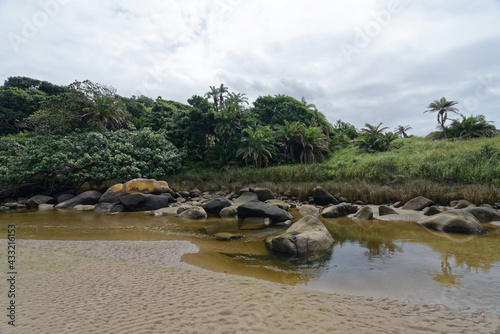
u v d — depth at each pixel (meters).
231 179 23.06
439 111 29.77
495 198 10.48
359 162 23.28
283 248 5.98
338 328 2.70
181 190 19.73
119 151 20.06
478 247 5.86
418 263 4.97
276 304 3.29
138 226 9.12
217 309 3.07
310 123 40.09
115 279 4.09
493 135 26.97
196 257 5.62
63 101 23.98
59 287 3.70
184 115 31.44
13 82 43.53
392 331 2.67
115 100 25.72
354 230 7.88
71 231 8.33
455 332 2.67
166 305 3.15
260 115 41.16
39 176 18.02
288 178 21.55
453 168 15.47
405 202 12.41
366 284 4.12
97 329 2.53
